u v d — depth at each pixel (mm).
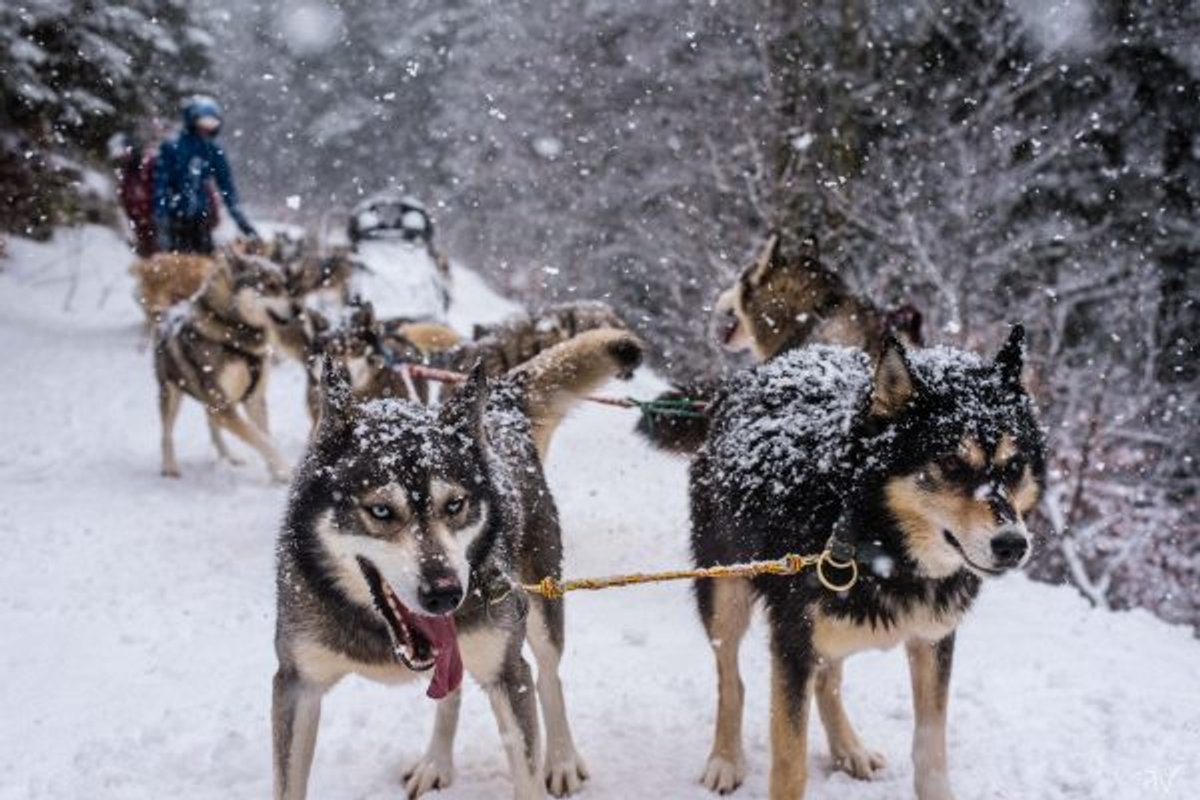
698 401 4883
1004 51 15500
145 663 5156
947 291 12578
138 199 15500
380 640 3398
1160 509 12117
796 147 14648
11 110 17219
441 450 3369
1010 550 3131
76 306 15922
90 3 18188
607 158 21609
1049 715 4570
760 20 17203
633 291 20703
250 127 40625
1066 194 15469
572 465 9164
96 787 3941
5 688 4824
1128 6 15609
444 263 12906
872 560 3391
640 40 21719
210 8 24359
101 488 8398
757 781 4078
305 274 9930
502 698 3512
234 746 4234
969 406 3307
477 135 27500
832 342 7219
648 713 4648
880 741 4398
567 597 6074
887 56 16828
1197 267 14836
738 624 4082
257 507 8023
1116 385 13133
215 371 8680
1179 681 4984
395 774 4137
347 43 38094
